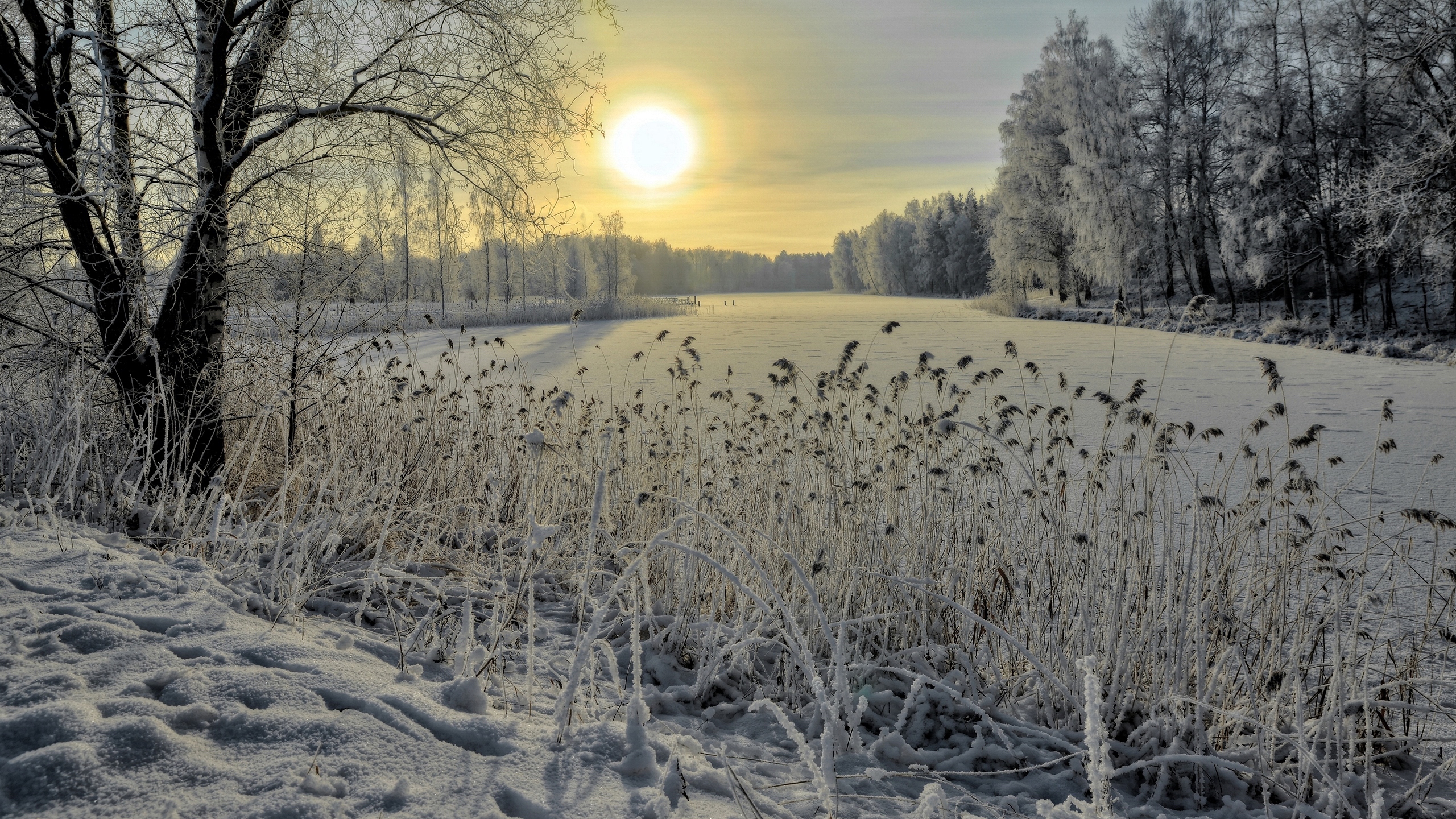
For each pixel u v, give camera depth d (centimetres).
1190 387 1486
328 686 228
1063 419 426
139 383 477
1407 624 434
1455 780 312
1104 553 391
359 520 428
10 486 426
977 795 266
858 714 276
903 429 487
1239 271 3041
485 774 200
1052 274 4297
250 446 565
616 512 502
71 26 457
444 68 577
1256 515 367
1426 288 2580
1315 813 267
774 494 439
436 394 626
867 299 9438
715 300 10781
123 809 163
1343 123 2433
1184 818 268
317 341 554
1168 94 3397
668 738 259
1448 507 673
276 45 514
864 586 383
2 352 479
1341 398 1330
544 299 5641
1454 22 1962
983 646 360
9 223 491
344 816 171
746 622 351
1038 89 4109
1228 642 349
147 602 279
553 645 355
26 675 210
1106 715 323
